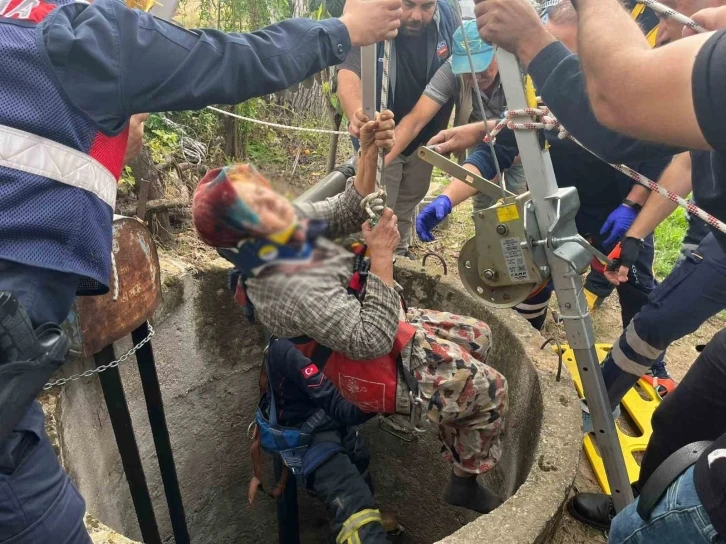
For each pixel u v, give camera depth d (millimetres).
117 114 957
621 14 877
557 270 1415
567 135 1335
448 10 2406
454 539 1227
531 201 1406
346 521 1774
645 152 1028
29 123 862
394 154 2207
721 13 1155
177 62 964
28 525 937
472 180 1584
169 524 2631
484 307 2201
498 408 1674
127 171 2432
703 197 1128
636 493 1644
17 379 856
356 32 1191
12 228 858
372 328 1366
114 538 1229
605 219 2207
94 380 1977
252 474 2973
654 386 2336
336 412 1852
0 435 851
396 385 1542
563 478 1407
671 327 1720
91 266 973
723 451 896
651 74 775
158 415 2086
